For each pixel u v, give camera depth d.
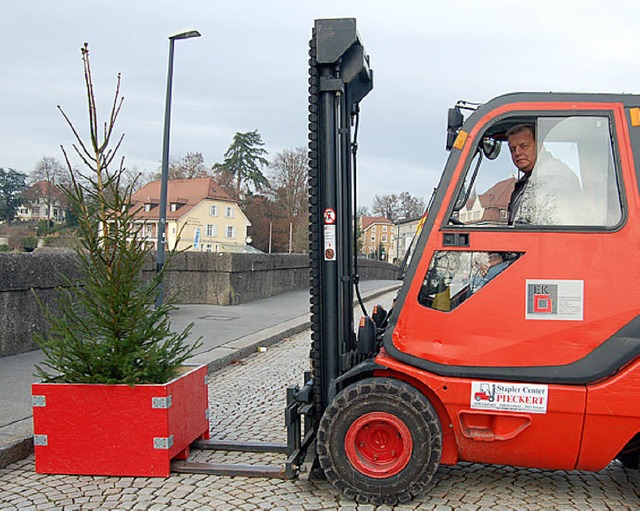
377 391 4.46
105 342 5.08
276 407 7.26
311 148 4.92
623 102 4.41
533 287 4.36
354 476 4.49
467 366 4.41
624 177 4.34
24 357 9.02
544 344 4.34
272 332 12.30
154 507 4.43
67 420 5.00
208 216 75.38
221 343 10.98
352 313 5.24
